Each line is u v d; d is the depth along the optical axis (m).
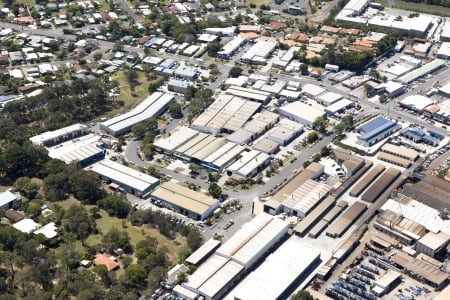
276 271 156.12
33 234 167.12
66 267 156.62
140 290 151.88
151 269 157.12
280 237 173.00
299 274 155.50
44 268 150.00
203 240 172.50
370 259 164.00
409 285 155.00
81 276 149.50
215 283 151.62
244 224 176.38
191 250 167.75
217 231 177.25
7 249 163.75
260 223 174.88
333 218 182.00
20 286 149.50
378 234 174.25
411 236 170.88
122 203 184.00
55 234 170.00
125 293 147.00
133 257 163.75
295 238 174.00
